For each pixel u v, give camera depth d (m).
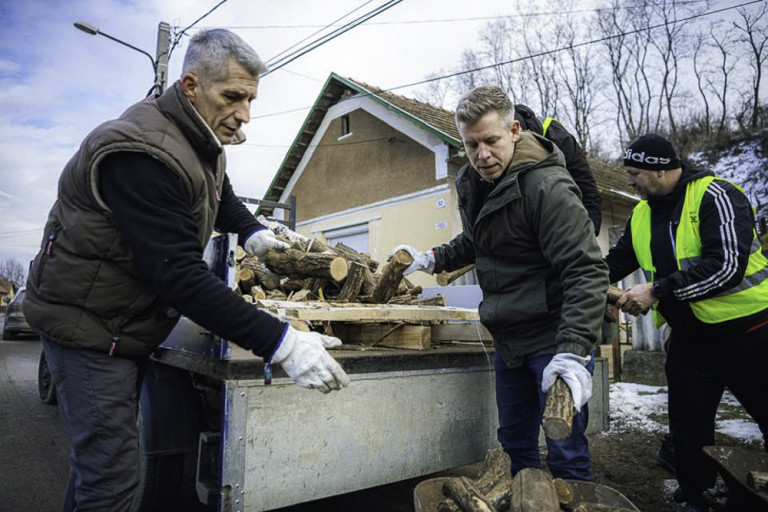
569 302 1.77
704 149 22.48
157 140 1.41
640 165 2.43
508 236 2.02
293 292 3.31
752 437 3.62
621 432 4.00
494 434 2.37
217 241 1.82
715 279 2.16
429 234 9.73
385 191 10.76
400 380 2.03
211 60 1.49
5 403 5.47
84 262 1.43
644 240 2.58
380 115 10.65
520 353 2.08
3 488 3.16
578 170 2.78
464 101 1.96
